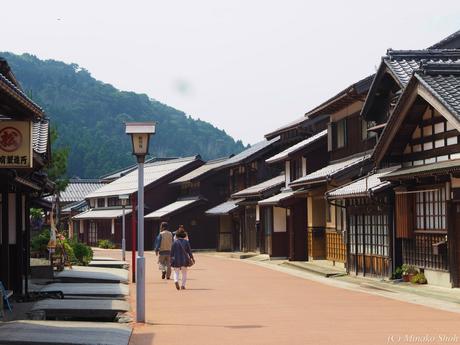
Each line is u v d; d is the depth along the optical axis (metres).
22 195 20.61
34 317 15.27
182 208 63.81
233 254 50.41
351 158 33.72
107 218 71.31
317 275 29.84
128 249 67.19
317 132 46.75
